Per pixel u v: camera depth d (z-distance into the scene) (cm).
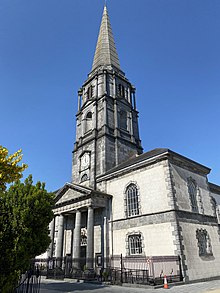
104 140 3491
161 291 1534
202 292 1437
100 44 5159
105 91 4038
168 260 2033
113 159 3459
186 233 2195
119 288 1717
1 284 930
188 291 1505
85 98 4459
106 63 4700
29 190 1230
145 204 2477
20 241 1034
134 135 4059
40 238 1177
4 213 1109
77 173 3725
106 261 2539
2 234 996
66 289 1680
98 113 3916
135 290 1608
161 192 2378
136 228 2455
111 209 2842
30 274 1448
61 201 3195
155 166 2544
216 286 1695
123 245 2514
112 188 2967
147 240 2303
